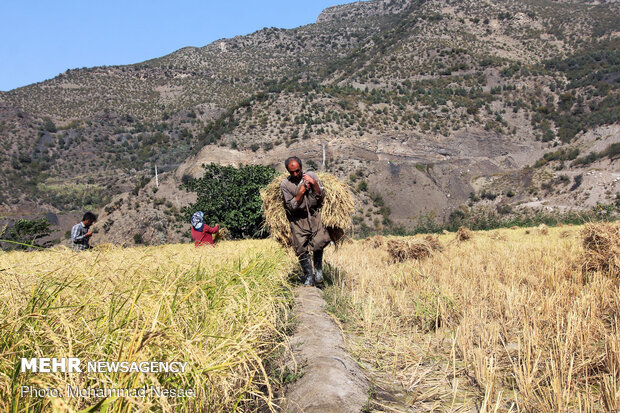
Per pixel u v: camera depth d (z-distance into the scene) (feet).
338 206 22.63
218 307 10.98
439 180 342.03
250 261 17.51
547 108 470.39
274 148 358.23
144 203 284.61
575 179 299.99
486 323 14.92
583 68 551.59
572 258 27.96
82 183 569.23
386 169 337.52
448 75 556.10
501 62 575.79
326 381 10.02
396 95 485.56
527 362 10.44
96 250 13.76
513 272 23.07
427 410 9.45
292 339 13.39
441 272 24.73
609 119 412.36
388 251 36.14
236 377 8.37
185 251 21.26
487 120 451.12
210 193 130.72
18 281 8.52
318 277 23.89
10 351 6.59
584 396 8.92
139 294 8.54
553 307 15.46
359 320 16.44
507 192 319.88
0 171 558.56
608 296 16.78
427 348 13.46
